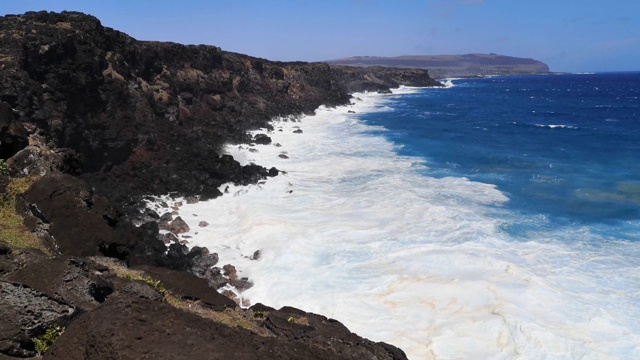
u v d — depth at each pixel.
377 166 35.38
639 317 14.56
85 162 28.61
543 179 31.41
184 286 13.18
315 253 20.03
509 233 21.59
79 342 6.62
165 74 43.62
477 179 31.52
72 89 28.77
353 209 25.48
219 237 23.23
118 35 37.75
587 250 19.64
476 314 15.10
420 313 15.47
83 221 16.02
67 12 36.94
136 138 31.97
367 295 16.67
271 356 6.80
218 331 7.08
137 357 5.96
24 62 26.59
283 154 39.56
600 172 33.22
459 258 18.67
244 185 30.55
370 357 10.54
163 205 27.25
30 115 25.64
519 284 16.53
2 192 16.20
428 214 23.84
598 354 12.97
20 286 8.24
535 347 13.38
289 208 26.00
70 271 9.88
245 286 18.45
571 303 15.32
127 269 13.62
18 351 7.55
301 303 16.47
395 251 19.83
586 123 62.72
